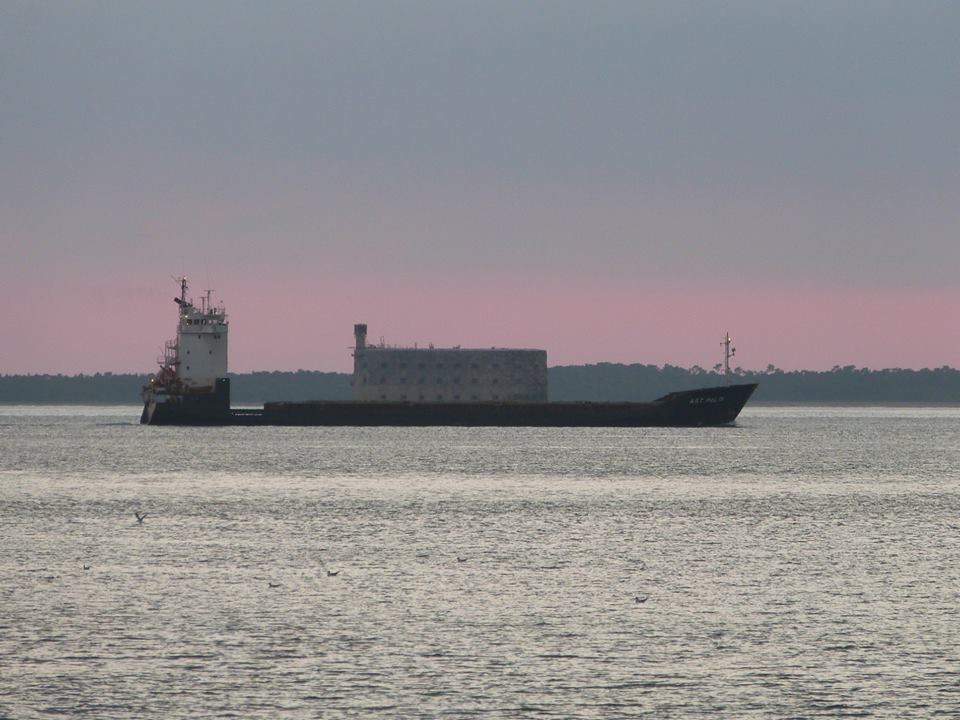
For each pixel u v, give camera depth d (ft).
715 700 611.47
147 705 600.39
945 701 610.65
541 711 595.47
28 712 591.37
